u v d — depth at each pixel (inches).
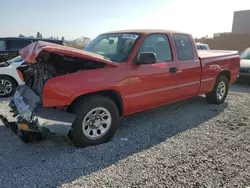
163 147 141.2
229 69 241.1
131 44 156.7
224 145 144.6
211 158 128.5
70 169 116.6
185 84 190.9
